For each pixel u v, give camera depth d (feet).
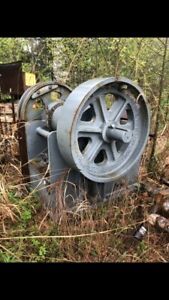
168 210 10.14
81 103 8.79
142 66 16.06
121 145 10.91
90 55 19.04
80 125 9.48
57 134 9.45
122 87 9.91
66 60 20.58
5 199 10.53
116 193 11.24
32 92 12.41
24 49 26.94
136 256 9.15
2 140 14.29
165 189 11.28
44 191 10.90
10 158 13.99
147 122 10.64
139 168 12.11
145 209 10.63
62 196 10.40
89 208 10.39
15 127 13.34
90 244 9.30
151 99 14.94
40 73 22.11
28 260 9.10
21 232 9.96
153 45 16.03
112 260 9.11
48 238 9.62
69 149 9.15
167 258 9.26
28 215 10.53
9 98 21.31
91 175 10.02
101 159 11.20
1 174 12.18
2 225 10.11
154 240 9.73
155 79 15.98
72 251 9.25
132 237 9.84
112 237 9.70
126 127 10.62
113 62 17.54
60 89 12.98
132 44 16.21
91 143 10.10
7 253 9.05
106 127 10.04
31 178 12.19
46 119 11.96
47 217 10.62
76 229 9.86
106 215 10.56
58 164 10.12
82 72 19.89
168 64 15.85
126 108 10.46
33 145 12.60
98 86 9.00
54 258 9.00
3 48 27.50
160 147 14.33
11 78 21.86
